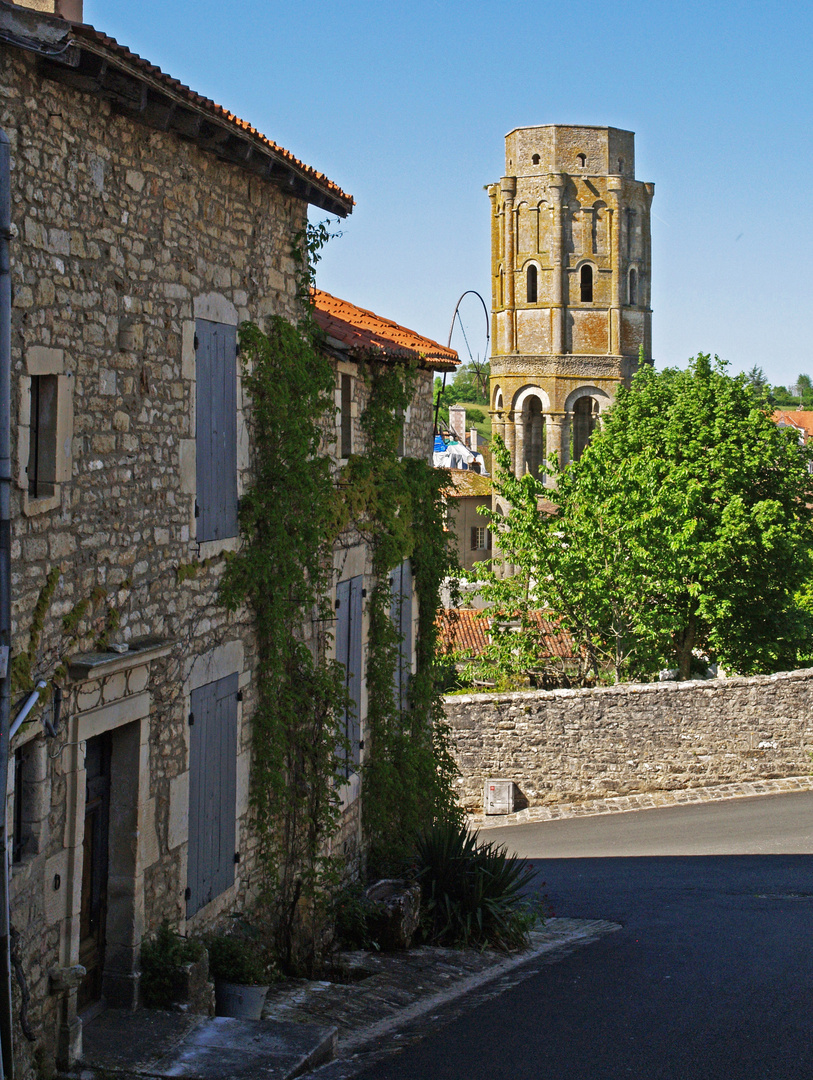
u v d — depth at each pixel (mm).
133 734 8680
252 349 10750
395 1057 8289
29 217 7180
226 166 10180
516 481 30828
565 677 31594
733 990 10281
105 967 8609
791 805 24828
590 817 25016
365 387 14602
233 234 10391
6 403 6664
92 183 7941
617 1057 8203
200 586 9789
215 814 10125
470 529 60750
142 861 8727
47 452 7508
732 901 15977
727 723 26766
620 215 58594
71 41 6992
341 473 13492
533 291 59438
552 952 13070
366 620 14852
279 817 11398
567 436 59281
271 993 10508
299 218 11961
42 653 7371
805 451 34000
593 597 29203
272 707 11180
